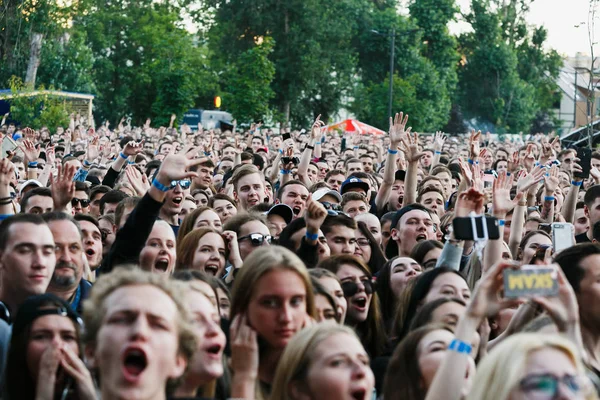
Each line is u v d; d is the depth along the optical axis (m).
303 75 130.62
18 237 13.21
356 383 9.54
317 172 33.00
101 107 133.88
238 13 132.75
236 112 96.06
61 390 10.41
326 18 135.12
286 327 10.88
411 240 19.48
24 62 104.94
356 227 17.94
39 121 74.44
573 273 12.48
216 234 16.50
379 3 163.38
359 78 150.25
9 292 13.30
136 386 8.58
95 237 17.45
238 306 11.04
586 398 8.30
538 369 8.12
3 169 16.44
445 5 158.88
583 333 12.46
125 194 22.36
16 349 10.73
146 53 135.12
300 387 9.66
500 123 163.50
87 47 119.62
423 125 125.94
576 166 25.56
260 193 23.81
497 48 165.50
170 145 39.59
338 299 13.09
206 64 133.88
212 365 10.33
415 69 146.75
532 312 12.71
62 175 16.11
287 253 11.19
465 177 19.86
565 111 186.38
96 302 8.88
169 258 15.38
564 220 24.73
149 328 8.67
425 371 10.73
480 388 8.32
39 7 104.12
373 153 44.00
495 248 14.54
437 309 12.35
